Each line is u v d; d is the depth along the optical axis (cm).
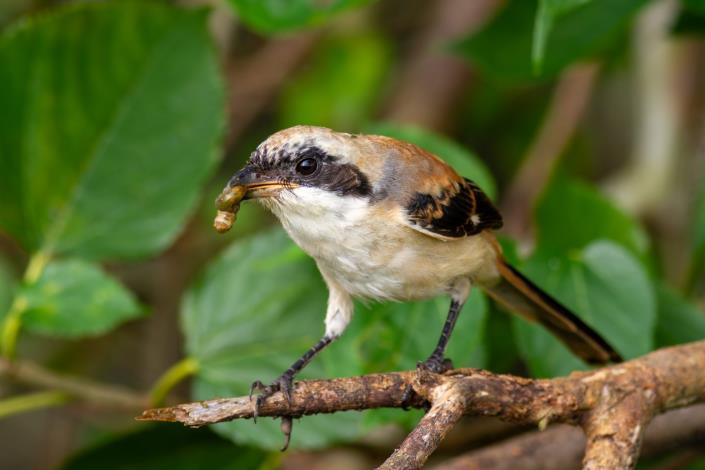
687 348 819
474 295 945
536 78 1209
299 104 1630
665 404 790
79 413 1398
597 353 939
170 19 1112
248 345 1045
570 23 1047
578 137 1675
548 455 1003
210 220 1555
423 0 1792
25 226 1094
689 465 1093
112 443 1104
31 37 1091
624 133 1723
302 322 1053
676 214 1384
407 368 936
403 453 662
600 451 748
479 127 1709
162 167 1117
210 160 1119
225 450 1119
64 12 1091
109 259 1099
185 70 1124
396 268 851
